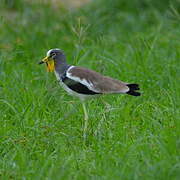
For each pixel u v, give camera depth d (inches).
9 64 661.3
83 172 432.5
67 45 736.3
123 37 767.1
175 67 612.1
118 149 462.6
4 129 510.6
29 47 729.0
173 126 481.1
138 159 446.6
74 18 804.0
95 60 653.9
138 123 518.3
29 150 482.3
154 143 463.5
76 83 528.1
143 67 619.8
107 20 820.6
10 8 869.2
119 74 618.2
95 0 868.0
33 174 433.1
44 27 784.3
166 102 551.2
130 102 555.2
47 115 541.3
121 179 414.6
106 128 505.4
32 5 850.8
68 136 495.2
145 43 647.8
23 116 518.0
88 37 735.7
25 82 618.8
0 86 601.9
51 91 564.4
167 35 736.3
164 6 839.7
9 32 760.3
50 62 550.3
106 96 571.8
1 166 458.0
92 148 482.3
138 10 850.1
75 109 535.5
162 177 412.2
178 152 437.7
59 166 437.1
